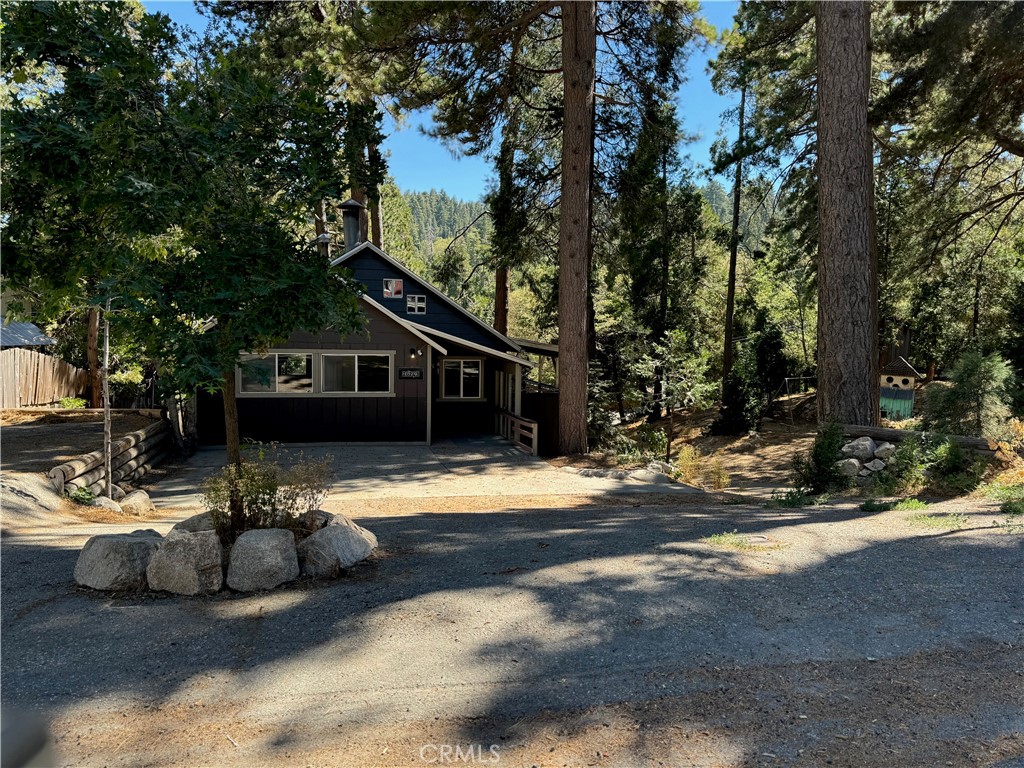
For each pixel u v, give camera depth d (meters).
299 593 4.81
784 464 17.58
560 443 16.77
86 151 4.25
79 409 18.64
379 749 2.91
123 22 4.80
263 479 5.50
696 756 2.88
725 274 32.06
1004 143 15.42
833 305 11.62
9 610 4.43
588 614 4.43
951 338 24.98
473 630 4.16
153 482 12.12
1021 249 24.09
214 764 2.79
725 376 25.59
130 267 4.41
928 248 19.16
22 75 4.53
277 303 4.74
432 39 15.59
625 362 24.73
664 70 18.83
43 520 7.61
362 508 9.69
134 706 3.25
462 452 16.39
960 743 2.97
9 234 4.60
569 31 15.96
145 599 4.64
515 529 7.13
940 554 5.85
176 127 4.45
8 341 19.44
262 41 16.28
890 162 19.89
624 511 8.91
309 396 16.50
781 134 19.64
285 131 5.27
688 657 3.83
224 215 4.78
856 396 11.52
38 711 3.18
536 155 21.52
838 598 4.78
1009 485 9.07
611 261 22.66
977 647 3.98
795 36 19.05
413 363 16.91
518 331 41.44
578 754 2.89
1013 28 12.02
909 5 14.32
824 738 3.02
